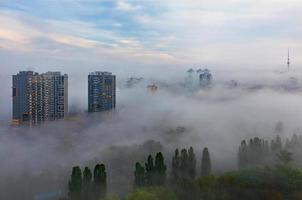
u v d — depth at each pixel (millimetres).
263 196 135250
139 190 138375
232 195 139875
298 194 138750
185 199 140250
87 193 141625
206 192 141500
